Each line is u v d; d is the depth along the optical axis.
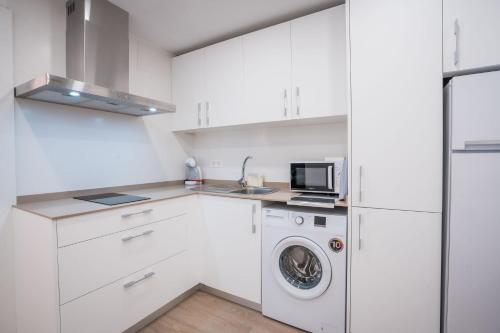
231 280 2.02
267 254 1.83
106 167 2.15
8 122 1.57
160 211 1.85
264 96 2.11
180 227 2.02
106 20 1.82
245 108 2.21
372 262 1.50
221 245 2.07
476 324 1.26
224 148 2.84
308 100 1.92
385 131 1.44
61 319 1.30
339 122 2.21
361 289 1.53
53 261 1.27
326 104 1.85
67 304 1.33
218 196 2.08
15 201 1.59
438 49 1.32
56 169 1.83
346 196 1.74
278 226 1.77
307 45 1.92
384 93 1.44
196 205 2.19
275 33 2.05
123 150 2.29
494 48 1.21
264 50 2.10
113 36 1.86
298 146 2.41
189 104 2.57
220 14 2.02
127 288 1.62
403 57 1.39
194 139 3.03
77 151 1.95
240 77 2.23
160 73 2.59
